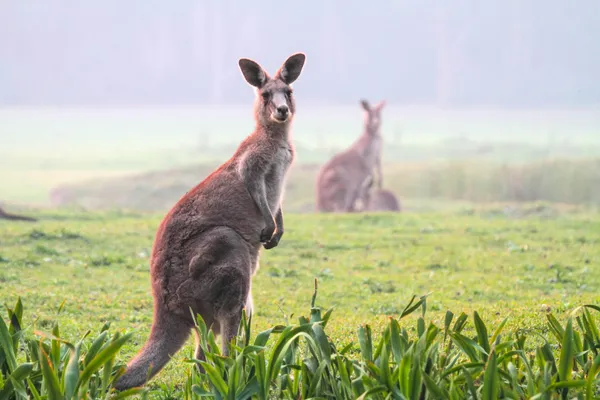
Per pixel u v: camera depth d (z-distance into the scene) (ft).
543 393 35.78
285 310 74.08
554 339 55.52
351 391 37.65
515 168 259.80
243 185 50.42
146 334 62.64
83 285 82.79
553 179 245.24
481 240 114.01
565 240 113.60
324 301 78.79
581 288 83.46
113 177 273.13
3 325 38.96
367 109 174.81
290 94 53.21
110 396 40.68
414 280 88.94
